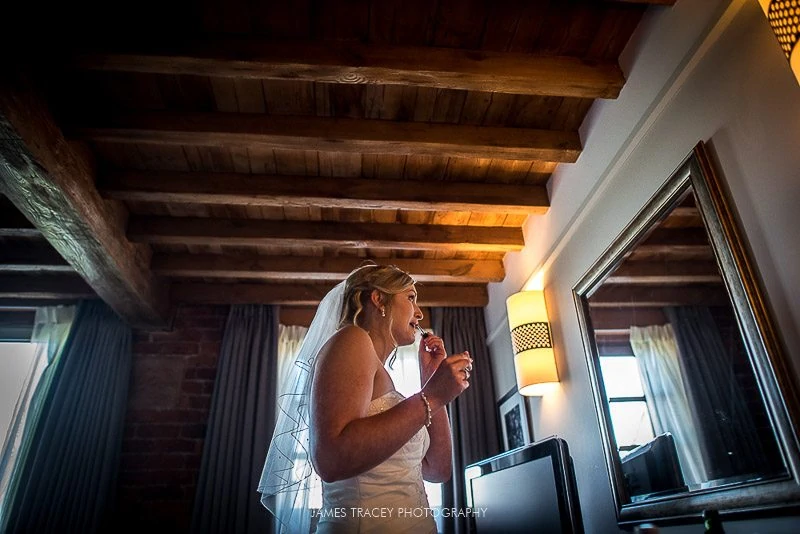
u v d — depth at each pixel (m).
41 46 1.66
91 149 2.31
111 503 3.02
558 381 2.39
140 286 2.96
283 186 2.48
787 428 1.15
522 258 2.98
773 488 1.18
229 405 3.23
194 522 2.93
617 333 1.87
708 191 1.39
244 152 2.38
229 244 2.89
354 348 1.02
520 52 1.91
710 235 1.38
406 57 1.82
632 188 1.82
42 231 2.33
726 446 1.33
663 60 1.66
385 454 0.92
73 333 3.35
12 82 1.68
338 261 3.25
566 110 2.20
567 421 2.30
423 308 3.74
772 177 1.22
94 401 3.19
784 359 1.18
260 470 3.02
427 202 2.54
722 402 1.34
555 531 1.44
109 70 1.77
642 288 1.72
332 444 0.88
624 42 1.90
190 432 3.27
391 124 2.18
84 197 2.24
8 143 1.78
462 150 2.20
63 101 2.02
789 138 1.17
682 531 1.51
